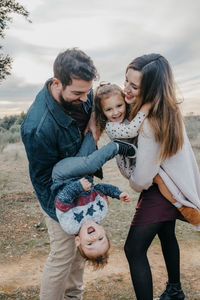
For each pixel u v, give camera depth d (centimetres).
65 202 219
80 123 245
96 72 208
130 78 225
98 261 230
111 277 336
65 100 216
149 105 226
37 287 319
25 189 715
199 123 1502
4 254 397
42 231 471
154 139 223
